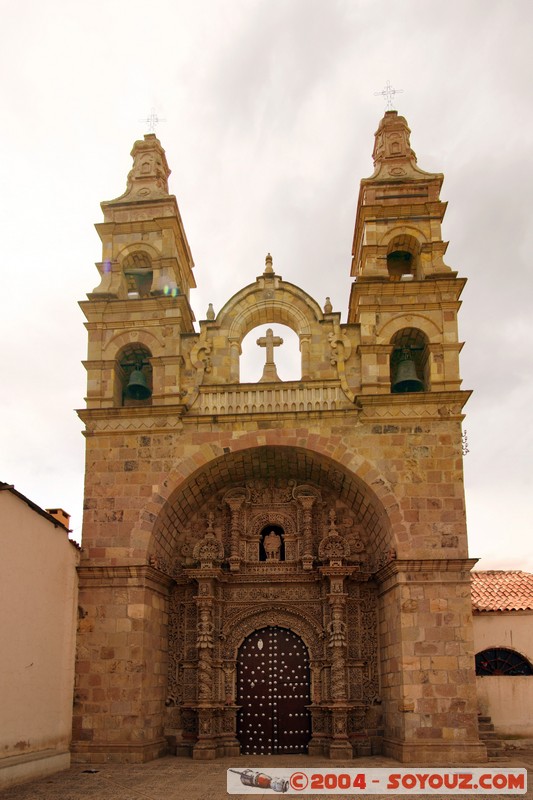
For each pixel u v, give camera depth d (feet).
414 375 85.35
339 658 81.82
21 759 63.10
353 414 82.23
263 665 86.63
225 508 91.30
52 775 66.90
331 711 81.20
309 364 86.02
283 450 83.25
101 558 79.20
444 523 78.23
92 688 75.51
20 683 64.28
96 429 83.66
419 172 93.56
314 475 88.69
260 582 88.02
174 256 91.20
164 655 85.30
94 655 76.43
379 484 79.71
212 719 81.87
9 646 62.54
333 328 86.94
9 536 63.10
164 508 81.25
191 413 84.12
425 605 75.31
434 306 85.81
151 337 86.99
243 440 82.53
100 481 82.02
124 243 92.17
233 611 87.81
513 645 90.43
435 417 81.46
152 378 87.20
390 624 79.82
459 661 73.82
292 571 88.69
